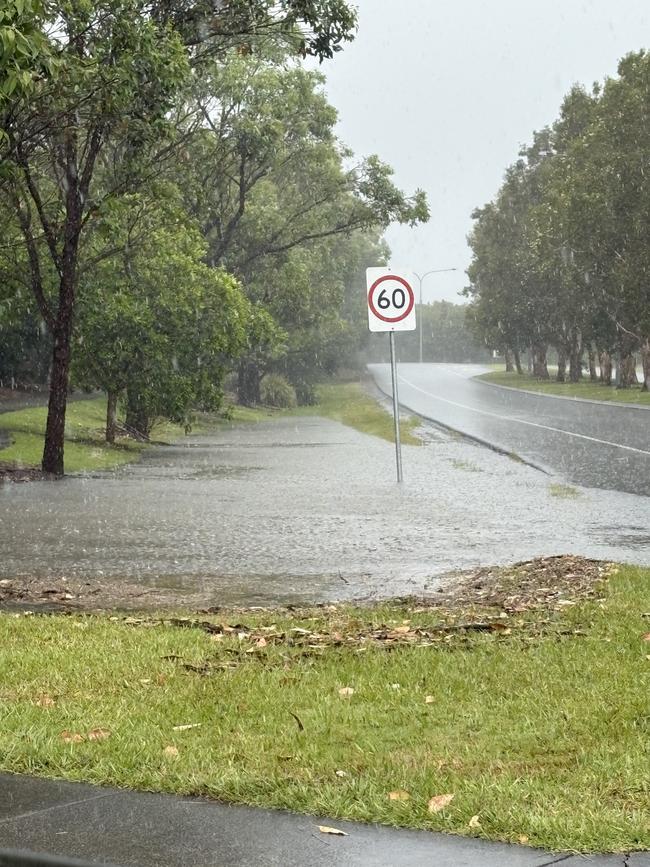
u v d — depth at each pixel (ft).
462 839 16.71
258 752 20.81
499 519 59.36
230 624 32.96
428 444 121.19
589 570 41.04
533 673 26.05
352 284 400.47
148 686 25.77
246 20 88.53
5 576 42.65
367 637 30.99
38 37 49.39
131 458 107.76
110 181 93.97
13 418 134.92
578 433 130.72
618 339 274.16
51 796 18.67
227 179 185.57
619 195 226.17
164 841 16.66
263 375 257.96
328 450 116.88
